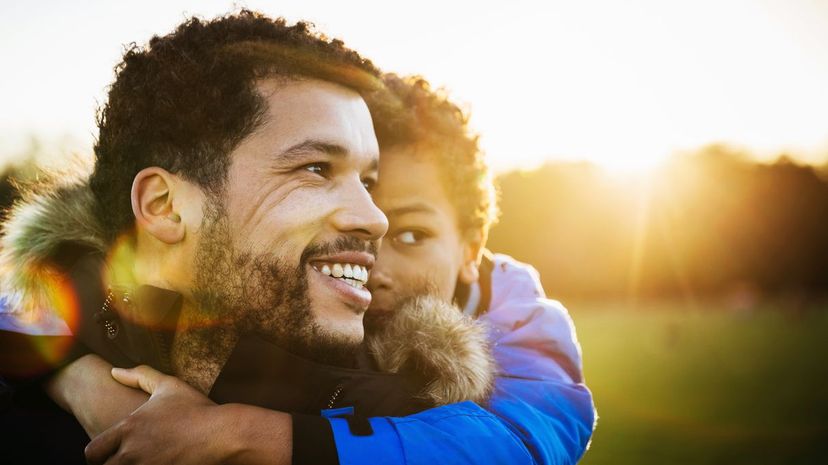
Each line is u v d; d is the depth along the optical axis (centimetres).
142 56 180
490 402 200
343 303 173
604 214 6581
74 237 183
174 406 156
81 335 177
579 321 4191
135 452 148
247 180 168
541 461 186
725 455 890
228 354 174
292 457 153
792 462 853
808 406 1213
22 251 181
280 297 167
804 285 7006
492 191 286
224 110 168
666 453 898
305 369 169
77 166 203
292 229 167
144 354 174
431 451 161
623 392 1419
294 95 173
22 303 179
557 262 6303
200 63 171
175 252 173
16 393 175
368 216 172
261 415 157
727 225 6962
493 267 283
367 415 175
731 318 4425
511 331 243
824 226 7044
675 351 2325
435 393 186
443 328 195
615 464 838
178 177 172
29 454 172
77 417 170
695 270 6944
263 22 181
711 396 1351
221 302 169
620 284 6538
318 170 174
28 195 196
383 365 197
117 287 174
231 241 168
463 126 263
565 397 221
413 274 236
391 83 258
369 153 182
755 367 1822
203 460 150
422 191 240
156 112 172
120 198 178
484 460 164
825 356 2047
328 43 182
